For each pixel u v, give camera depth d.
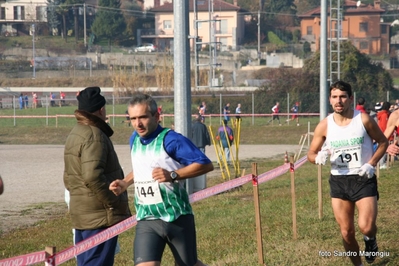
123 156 59.12
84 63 158.88
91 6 192.25
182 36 25.52
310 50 178.62
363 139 13.88
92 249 11.98
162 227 10.84
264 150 68.44
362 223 13.62
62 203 31.95
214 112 102.75
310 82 103.19
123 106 111.81
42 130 86.69
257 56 169.88
